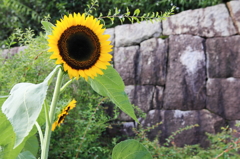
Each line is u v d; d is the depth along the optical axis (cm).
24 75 189
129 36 342
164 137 311
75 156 240
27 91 75
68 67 86
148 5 412
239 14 302
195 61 310
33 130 105
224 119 295
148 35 334
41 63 191
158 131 314
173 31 325
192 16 320
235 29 302
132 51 338
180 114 310
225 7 311
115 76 99
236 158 227
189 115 306
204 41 312
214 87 302
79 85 288
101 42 92
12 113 72
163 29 330
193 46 313
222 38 305
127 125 328
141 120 323
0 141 91
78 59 87
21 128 69
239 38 298
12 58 211
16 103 73
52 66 192
